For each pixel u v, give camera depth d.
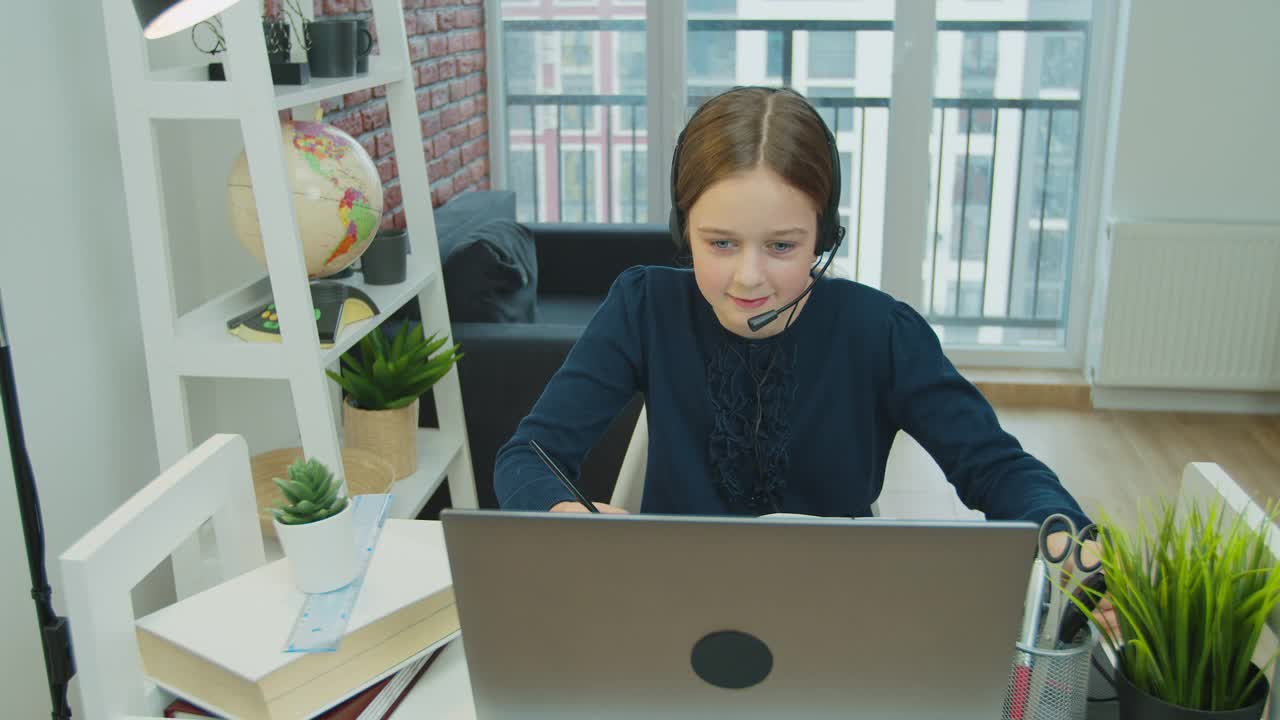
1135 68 3.67
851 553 0.80
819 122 1.18
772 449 1.40
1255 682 0.88
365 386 2.30
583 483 2.72
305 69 1.90
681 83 4.21
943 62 4.05
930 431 1.35
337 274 2.30
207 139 2.16
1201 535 0.97
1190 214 3.77
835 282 1.40
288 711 1.01
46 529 1.78
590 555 0.81
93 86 1.84
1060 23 3.95
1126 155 3.75
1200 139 3.70
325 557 1.08
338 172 1.91
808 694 0.85
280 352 1.77
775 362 1.39
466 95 4.01
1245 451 3.58
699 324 1.42
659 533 0.80
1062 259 4.18
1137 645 0.90
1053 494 1.19
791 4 4.09
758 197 1.13
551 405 1.40
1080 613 0.94
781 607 0.82
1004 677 0.84
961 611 0.81
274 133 1.68
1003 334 4.28
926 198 4.12
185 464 1.17
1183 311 3.77
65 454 1.81
